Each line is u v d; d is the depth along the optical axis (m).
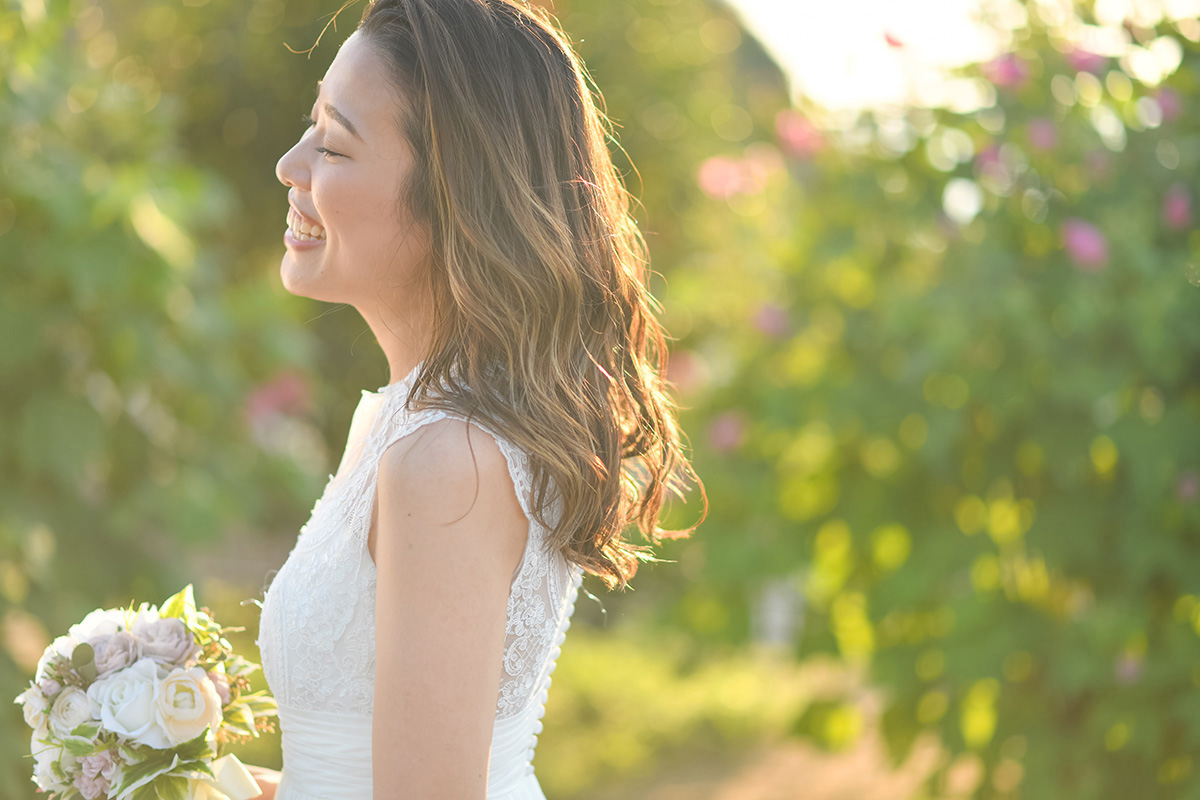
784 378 4.57
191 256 4.05
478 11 1.35
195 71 8.34
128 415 3.90
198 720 1.35
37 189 3.46
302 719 1.37
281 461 4.27
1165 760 3.72
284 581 1.37
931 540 4.02
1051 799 3.78
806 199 4.60
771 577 4.38
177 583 3.80
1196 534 3.61
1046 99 3.81
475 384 1.27
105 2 8.18
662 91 8.91
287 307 4.58
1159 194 3.77
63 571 3.56
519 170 1.31
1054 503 3.80
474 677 1.18
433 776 1.16
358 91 1.34
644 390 1.54
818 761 6.88
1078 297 3.51
